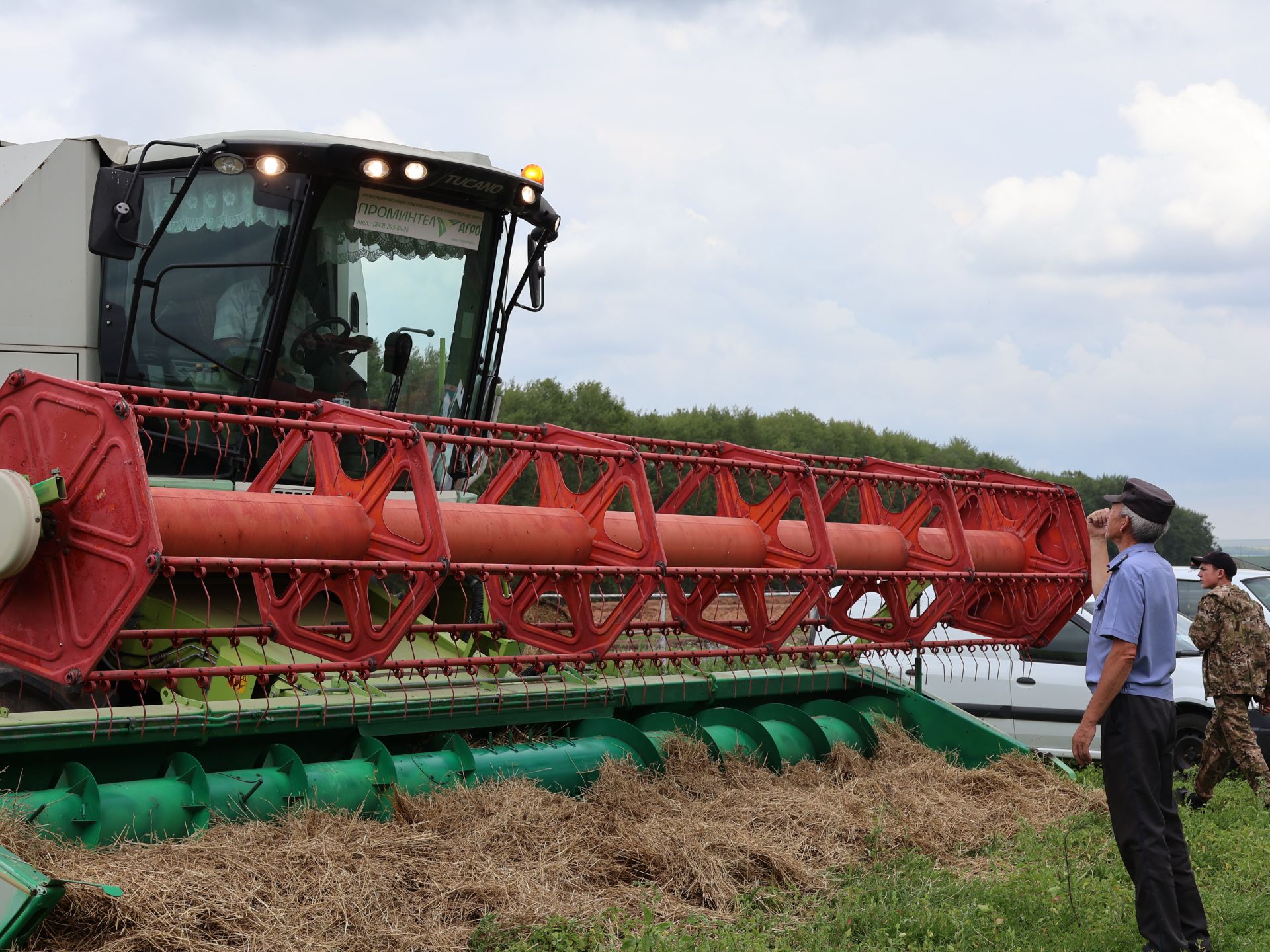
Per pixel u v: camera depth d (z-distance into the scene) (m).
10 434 4.90
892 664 10.30
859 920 5.04
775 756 6.74
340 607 6.93
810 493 6.77
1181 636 10.36
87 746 4.89
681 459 6.59
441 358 7.97
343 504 5.49
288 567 4.98
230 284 7.14
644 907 4.87
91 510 4.64
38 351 6.88
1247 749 8.09
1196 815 7.55
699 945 4.61
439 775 5.66
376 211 7.46
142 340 7.09
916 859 5.82
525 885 4.89
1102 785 7.66
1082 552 7.91
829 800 6.34
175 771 5.05
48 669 4.71
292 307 7.21
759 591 6.71
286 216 7.10
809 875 5.52
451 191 7.69
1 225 6.75
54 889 3.69
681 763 6.38
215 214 7.13
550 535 6.12
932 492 7.52
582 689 6.56
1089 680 5.01
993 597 8.12
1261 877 6.02
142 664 6.14
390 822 5.20
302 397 7.39
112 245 6.11
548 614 7.96
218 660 5.89
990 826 6.54
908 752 7.37
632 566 6.11
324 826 4.97
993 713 10.24
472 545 5.88
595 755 6.23
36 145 7.06
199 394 5.43
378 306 7.60
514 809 5.45
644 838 5.49
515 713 6.30
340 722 5.60
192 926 4.13
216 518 5.01
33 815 4.48
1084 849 6.23
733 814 5.98
